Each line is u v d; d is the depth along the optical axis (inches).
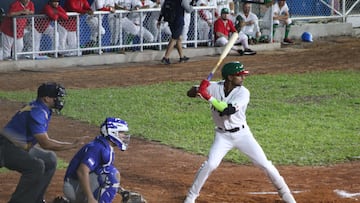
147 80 1656.0
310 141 1144.8
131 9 1904.5
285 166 1013.2
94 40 1878.7
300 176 954.7
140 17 1913.1
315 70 1777.8
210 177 941.2
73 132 1198.9
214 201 826.8
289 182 921.5
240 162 1035.3
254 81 1636.3
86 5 1836.9
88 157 665.0
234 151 1090.7
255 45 2070.6
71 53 1854.1
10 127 720.3
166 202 824.9
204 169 765.3
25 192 734.5
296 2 2336.4
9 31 1764.3
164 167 1000.2
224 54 792.9
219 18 2004.2
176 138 1170.0
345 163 1032.2
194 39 2009.1
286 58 1952.5
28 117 716.0
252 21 2060.8
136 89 1549.0
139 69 1800.0
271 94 1508.4
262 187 891.4
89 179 672.4
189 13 1905.8
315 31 2295.8
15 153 721.0
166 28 1962.4
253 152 772.6
